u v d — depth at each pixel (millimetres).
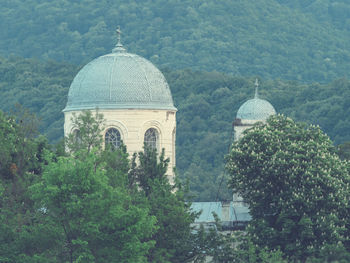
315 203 171625
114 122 192250
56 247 148125
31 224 152375
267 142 180625
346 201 174000
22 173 160000
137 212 146500
